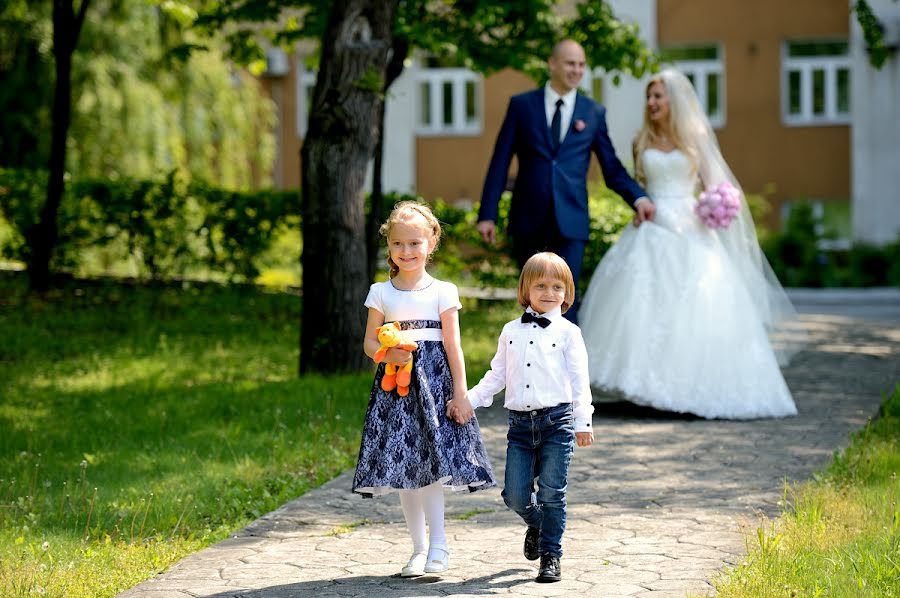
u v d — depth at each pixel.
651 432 9.46
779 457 8.39
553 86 10.80
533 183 10.68
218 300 19.89
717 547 6.09
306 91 32.94
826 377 12.38
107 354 14.72
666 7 31.25
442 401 5.82
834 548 5.72
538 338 5.79
